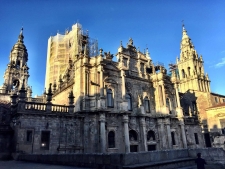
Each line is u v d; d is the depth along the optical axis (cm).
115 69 4022
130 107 4138
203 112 6475
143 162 1359
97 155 1411
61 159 1764
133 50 4659
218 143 5319
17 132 2759
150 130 4234
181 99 6191
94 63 3747
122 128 3734
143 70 4731
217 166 1886
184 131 4712
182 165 1642
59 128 3127
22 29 6850
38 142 2881
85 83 3600
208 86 7331
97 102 3522
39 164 1905
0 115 4125
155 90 4653
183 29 8319
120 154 1273
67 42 6669
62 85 4619
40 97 5978
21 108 2867
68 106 3325
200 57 7775
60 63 6412
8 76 5956
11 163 2111
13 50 6406
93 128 3372
